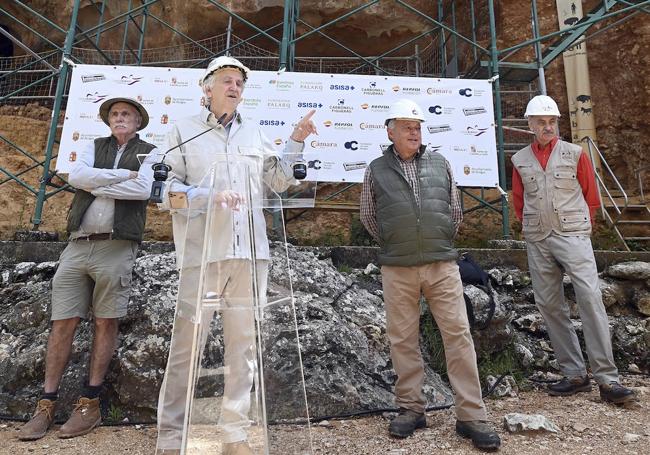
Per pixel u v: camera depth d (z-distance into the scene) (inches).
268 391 68.8
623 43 342.3
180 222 91.4
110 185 117.4
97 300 120.0
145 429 121.0
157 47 358.6
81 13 348.2
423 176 116.1
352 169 210.1
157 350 131.1
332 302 158.7
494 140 214.4
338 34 358.0
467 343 109.7
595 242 285.0
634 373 160.1
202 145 98.3
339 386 129.7
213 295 70.2
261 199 80.4
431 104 215.8
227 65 99.3
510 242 199.6
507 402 136.8
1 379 133.6
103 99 208.4
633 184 335.6
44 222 300.4
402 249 113.1
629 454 99.0
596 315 130.7
